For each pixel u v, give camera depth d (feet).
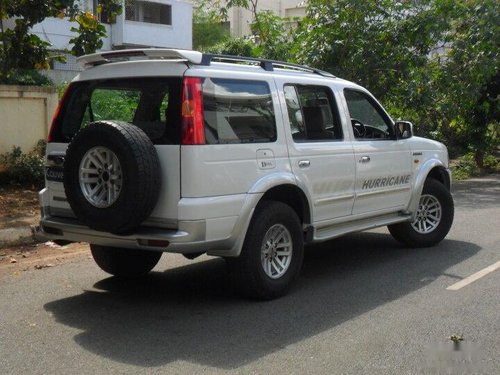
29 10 39.29
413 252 27.94
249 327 18.30
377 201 25.21
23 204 34.86
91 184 18.60
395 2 50.52
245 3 55.83
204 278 23.79
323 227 22.90
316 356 16.16
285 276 21.06
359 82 50.52
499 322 18.62
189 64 18.83
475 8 52.26
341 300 20.90
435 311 19.67
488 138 64.23
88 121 21.01
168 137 18.42
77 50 40.91
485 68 52.08
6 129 38.60
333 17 49.57
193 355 16.21
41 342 17.21
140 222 18.21
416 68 50.80
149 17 117.39
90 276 24.12
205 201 18.29
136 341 17.22
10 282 23.24
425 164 27.73
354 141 24.09
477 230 32.89
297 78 22.22
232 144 19.11
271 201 20.70
